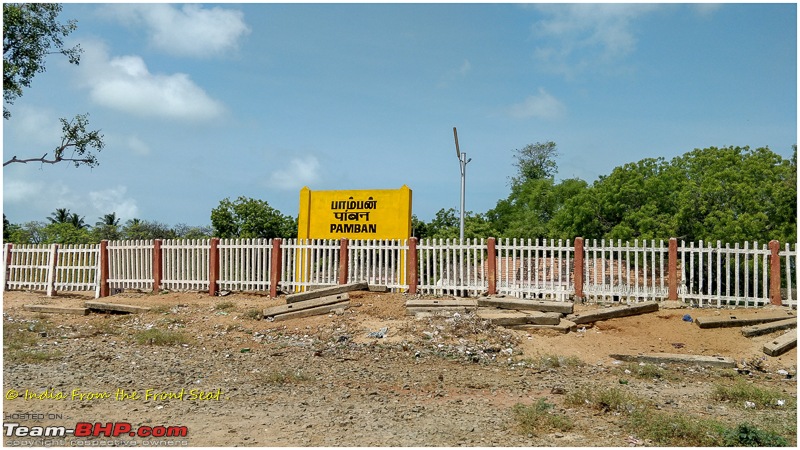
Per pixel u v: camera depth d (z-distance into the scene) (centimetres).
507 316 1308
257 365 1041
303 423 703
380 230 1861
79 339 1293
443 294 1647
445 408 778
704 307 1458
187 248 1892
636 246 1538
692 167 2181
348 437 651
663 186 2133
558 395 854
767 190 1892
